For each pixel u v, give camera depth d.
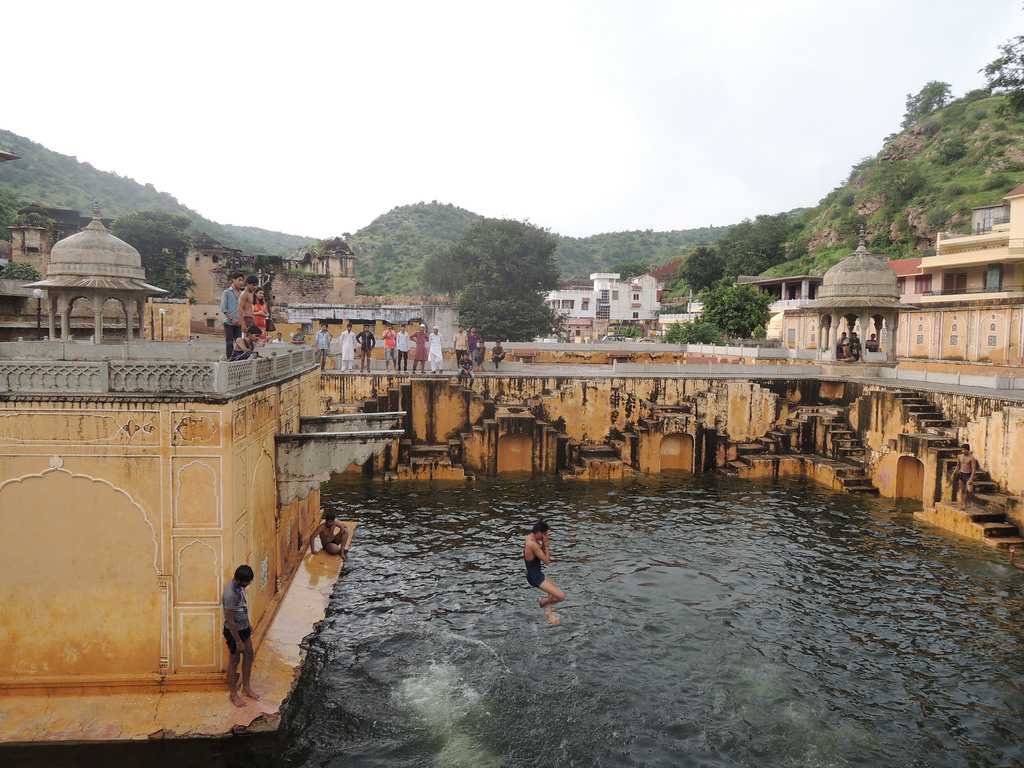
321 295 52.09
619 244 140.00
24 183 89.50
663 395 27.03
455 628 12.96
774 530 18.91
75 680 9.52
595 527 18.95
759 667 11.81
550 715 10.34
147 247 47.19
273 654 11.08
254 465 10.92
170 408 9.32
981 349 32.59
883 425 23.42
